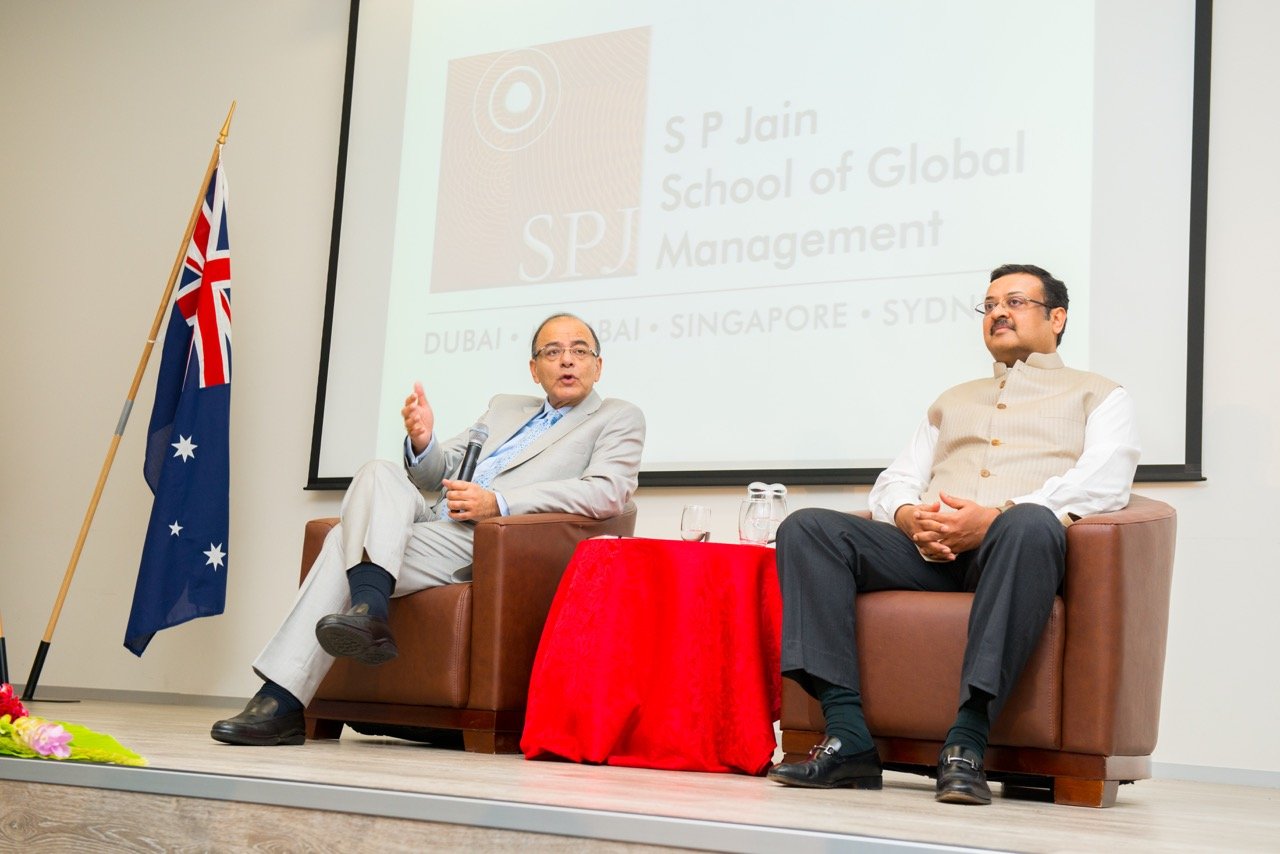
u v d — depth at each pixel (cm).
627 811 144
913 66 361
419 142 434
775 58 381
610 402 306
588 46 411
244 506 441
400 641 268
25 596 471
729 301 375
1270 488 308
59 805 174
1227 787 288
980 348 342
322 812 156
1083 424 245
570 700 241
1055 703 207
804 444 359
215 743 238
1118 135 333
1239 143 322
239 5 477
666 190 391
